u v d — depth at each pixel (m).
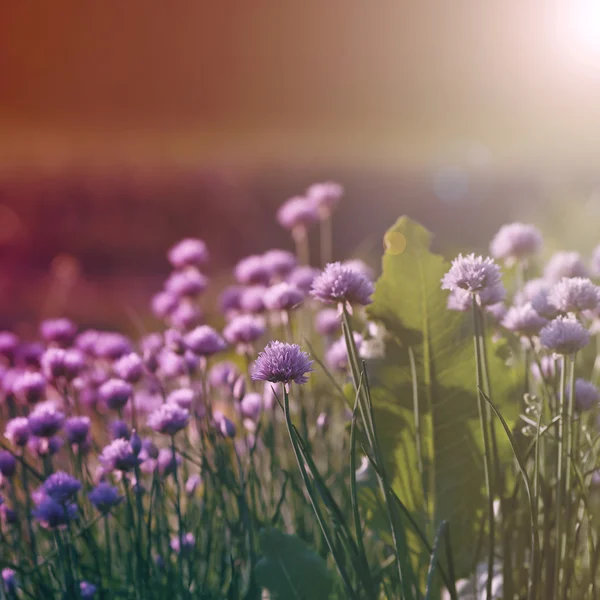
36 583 1.47
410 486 1.45
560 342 1.31
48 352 1.58
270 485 1.56
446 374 1.45
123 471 1.45
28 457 1.62
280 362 1.27
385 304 1.46
